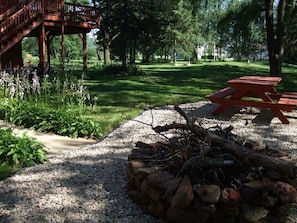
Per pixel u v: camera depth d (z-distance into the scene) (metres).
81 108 7.15
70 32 17.36
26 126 6.15
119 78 16.30
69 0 31.22
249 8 13.09
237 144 3.23
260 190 2.69
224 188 2.72
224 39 14.82
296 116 7.23
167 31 30.44
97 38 28.20
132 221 2.85
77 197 3.27
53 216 2.90
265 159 2.85
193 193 2.66
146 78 16.22
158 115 7.29
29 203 3.14
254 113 7.49
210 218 2.71
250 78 7.99
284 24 13.27
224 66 26.34
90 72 18.34
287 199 2.76
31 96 7.80
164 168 3.08
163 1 24.11
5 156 4.23
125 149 4.86
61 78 11.46
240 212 2.69
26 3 14.31
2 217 2.88
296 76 17.05
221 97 6.93
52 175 3.84
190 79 16.00
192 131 3.34
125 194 3.34
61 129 5.70
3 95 7.27
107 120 6.61
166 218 2.84
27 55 41.09
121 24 25.44
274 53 12.95
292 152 4.76
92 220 2.85
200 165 2.92
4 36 11.88
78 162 4.29
